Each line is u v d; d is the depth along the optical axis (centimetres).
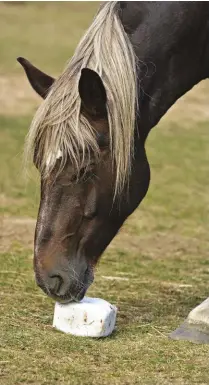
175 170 2280
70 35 4344
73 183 932
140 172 988
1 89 3256
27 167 932
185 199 1988
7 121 2848
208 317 1037
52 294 947
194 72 1049
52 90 931
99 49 941
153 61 994
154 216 1822
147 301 1217
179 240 1642
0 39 4162
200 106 3172
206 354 976
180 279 1358
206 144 2645
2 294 1210
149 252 1541
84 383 867
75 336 1020
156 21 995
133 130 950
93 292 1249
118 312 1151
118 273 1374
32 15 4928
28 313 1116
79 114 915
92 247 966
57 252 937
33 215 1783
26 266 1384
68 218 938
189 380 888
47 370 900
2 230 1634
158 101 1011
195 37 1023
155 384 871
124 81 934
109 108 924
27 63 1001
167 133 2784
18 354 947
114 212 969
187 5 1009
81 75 883
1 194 1956
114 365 925
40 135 916
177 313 1159
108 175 941
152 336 1041
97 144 926
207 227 1756
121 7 994
